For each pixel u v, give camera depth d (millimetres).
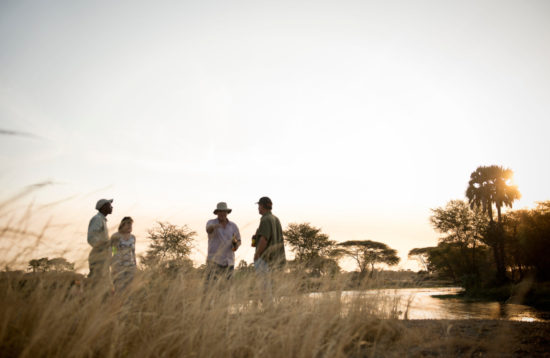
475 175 37938
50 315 1903
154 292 2596
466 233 38219
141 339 2180
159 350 2129
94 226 4418
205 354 2129
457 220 39188
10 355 1687
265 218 4781
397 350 2629
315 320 2740
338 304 3219
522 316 6145
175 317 2389
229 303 2740
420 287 4262
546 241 25219
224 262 4844
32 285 2053
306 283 3586
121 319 2252
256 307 2965
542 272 24531
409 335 2936
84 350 1803
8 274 2002
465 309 6391
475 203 38531
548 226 25797
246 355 2373
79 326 1957
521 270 27734
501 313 6535
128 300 2430
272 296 3129
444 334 3057
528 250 25953
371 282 3758
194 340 2293
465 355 2422
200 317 2404
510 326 3475
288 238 36062
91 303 2072
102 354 1973
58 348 1795
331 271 3738
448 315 3828
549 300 8266
